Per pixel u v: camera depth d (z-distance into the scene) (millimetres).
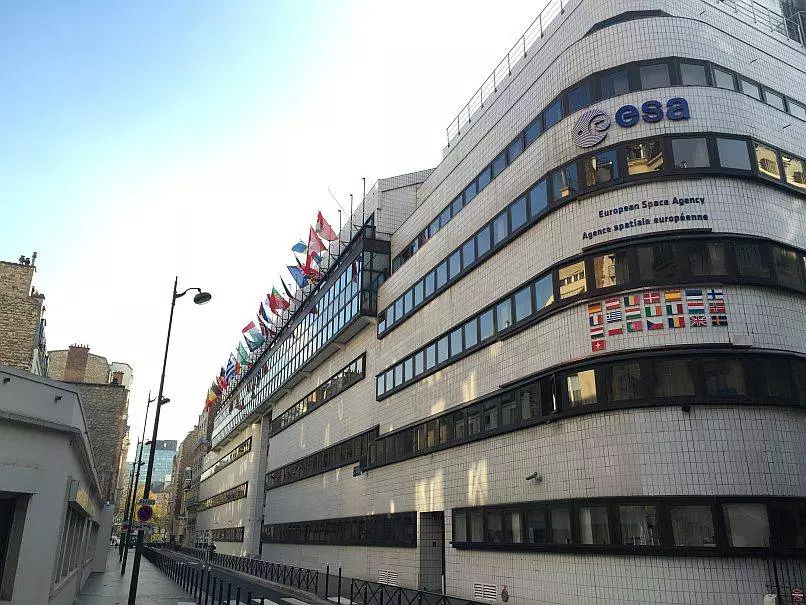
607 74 21391
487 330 25406
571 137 21734
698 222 18766
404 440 31828
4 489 12398
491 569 22625
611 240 19531
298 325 54469
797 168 21062
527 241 23266
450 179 31359
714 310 17953
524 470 21344
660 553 16328
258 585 35656
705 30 21391
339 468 41406
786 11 28531
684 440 16938
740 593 15547
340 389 43438
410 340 32875
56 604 16266
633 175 19797
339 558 39000
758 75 22125
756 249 18781
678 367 17641
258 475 69438
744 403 17000
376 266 38875
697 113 19969
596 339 19094
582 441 18812
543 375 20859
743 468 16484
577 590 18109
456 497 25859
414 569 28859
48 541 13539
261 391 67625
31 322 41469
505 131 26453
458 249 28922
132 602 21234
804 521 16344
